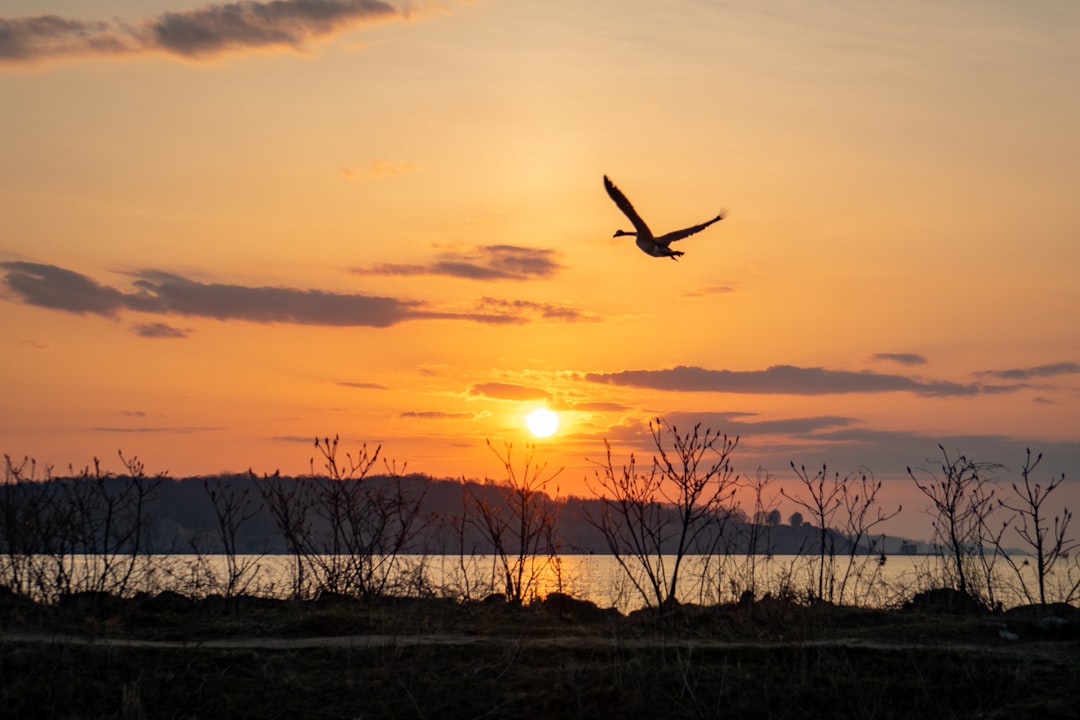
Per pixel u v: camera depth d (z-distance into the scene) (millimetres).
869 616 20516
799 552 22375
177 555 23797
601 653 17500
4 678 16109
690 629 19453
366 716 15797
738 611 20047
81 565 22344
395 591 22312
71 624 19188
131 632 19016
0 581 21000
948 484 22969
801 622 18484
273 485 24641
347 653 17266
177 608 21047
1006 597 22766
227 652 17297
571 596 21938
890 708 15820
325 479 24281
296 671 16875
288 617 20391
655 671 16547
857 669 16750
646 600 20656
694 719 15617
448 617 20547
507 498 23781
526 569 23781
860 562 23547
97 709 15688
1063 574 25438
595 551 22844
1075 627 18641
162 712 15719
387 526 23953
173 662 16906
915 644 18000
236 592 22391
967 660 16938
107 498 22078
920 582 22859
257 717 15695
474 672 16719
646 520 21594
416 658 17156
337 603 22094
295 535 23953
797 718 15633
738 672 16688
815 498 22875
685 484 21797
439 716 15789
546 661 17312
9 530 20875
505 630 19297
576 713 15719
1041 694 15945
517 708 15945
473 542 24172
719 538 21656
